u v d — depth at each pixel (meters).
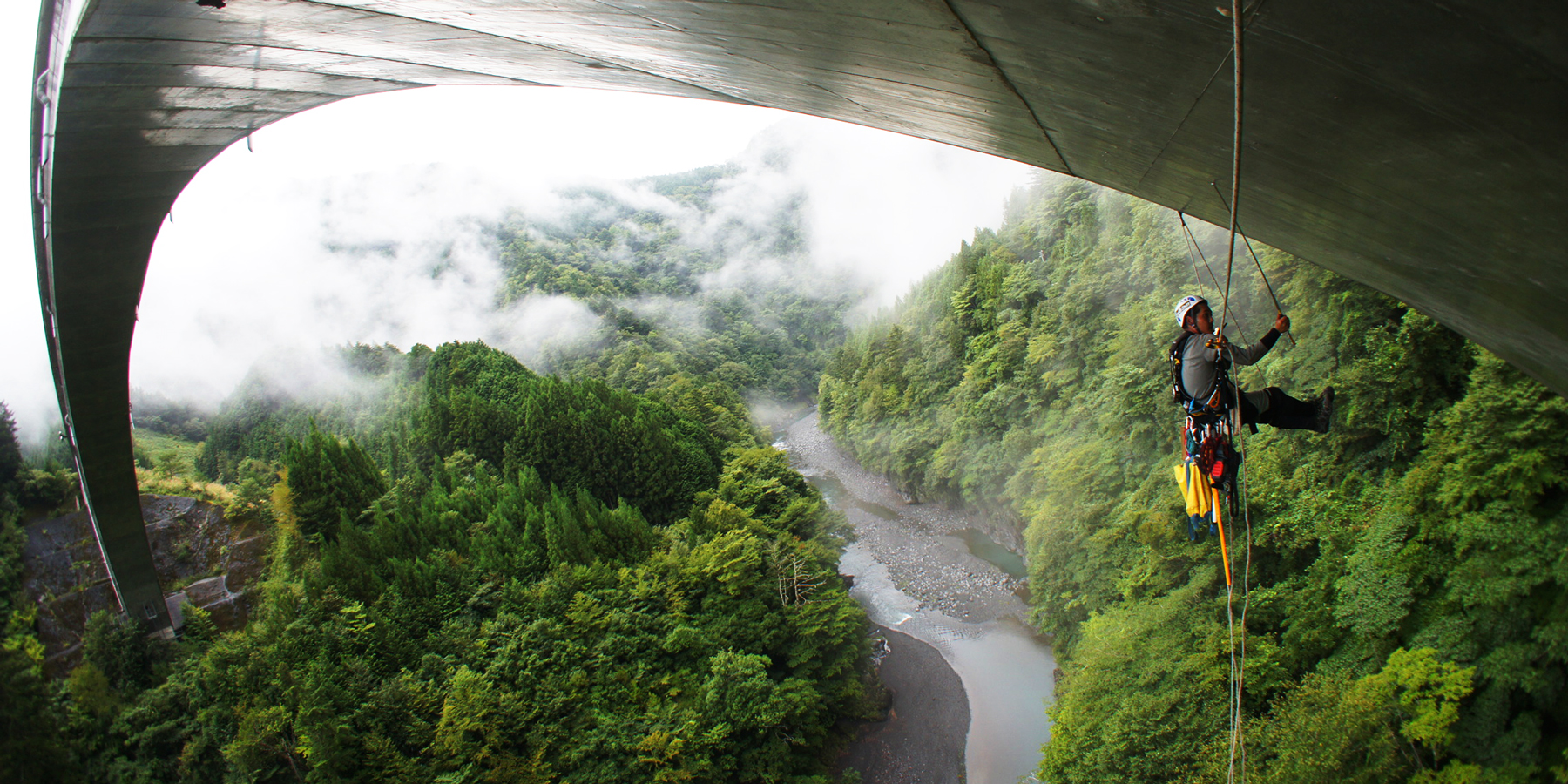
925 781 34.44
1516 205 5.54
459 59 13.02
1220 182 8.38
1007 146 10.74
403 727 32.50
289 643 36.31
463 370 80.56
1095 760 27.16
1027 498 49.19
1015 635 42.84
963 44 7.11
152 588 41.56
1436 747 20.38
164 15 10.11
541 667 35.47
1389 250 7.78
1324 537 26.09
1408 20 4.19
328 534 52.56
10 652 38.72
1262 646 25.52
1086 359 49.59
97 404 28.66
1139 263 45.66
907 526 62.53
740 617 40.03
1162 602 30.45
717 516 49.19
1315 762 21.28
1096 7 5.50
